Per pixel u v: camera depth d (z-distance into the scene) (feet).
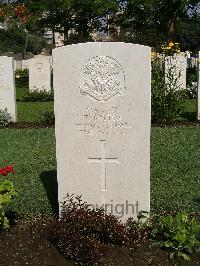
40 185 7.91
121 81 5.73
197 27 57.00
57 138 5.93
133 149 5.91
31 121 15.69
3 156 10.16
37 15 31.96
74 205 5.77
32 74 23.85
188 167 8.82
